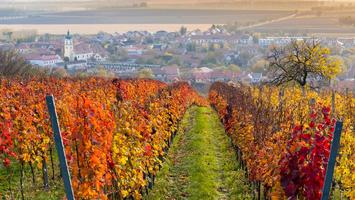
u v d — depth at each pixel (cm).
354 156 1272
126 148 1010
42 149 1234
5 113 1253
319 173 765
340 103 2267
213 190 1359
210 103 4547
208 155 1827
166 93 2314
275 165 970
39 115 1331
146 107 1638
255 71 17138
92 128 812
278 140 1062
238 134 1709
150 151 1239
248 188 1352
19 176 1335
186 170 1584
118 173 956
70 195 686
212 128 2744
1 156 1261
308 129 936
